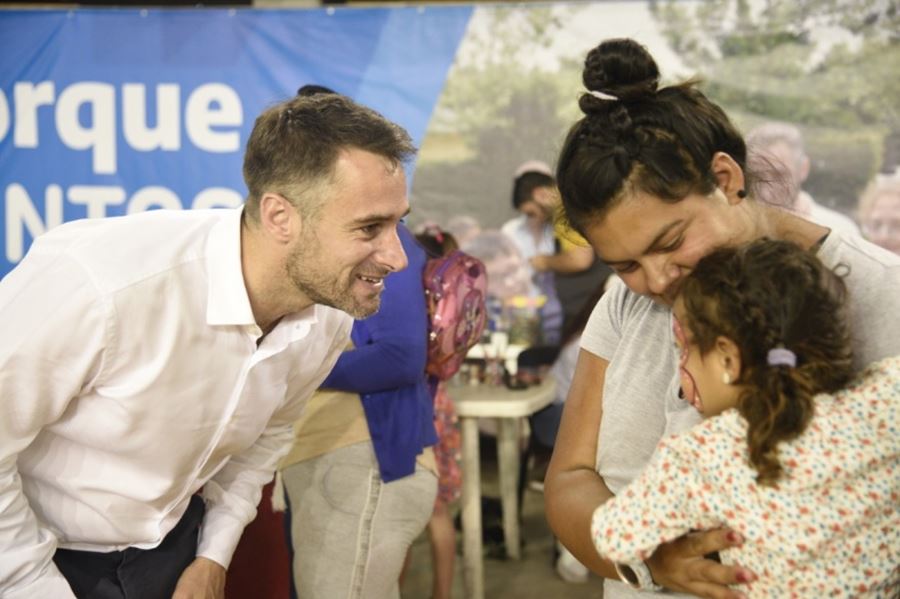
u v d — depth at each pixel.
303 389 1.95
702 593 1.22
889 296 1.23
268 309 1.69
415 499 2.61
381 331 2.49
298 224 1.58
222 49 4.08
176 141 4.11
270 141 1.59
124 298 1.51
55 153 4.14
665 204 1.21
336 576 2.50
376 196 1.56
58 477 1.68
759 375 1.19
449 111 4.08
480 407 3.64
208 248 1.62
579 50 3.98
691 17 3.87
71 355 1.50
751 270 1.20
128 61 4.10
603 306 1.51
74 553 1.73
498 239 4.14
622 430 1.39
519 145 4.06
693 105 1.25
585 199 1.25
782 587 1.18
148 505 1.72
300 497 2.54
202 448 1.73
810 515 1.16
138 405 1.59
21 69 4.12
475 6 4.02
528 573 4.14
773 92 3.84
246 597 2.44
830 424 1.18
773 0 3.80
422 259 2.83
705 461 1.21
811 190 3.85
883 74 3.76
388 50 4.07
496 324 4.17
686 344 1.27
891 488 1.18
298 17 4.06
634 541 1.23
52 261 1.53
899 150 3.77
